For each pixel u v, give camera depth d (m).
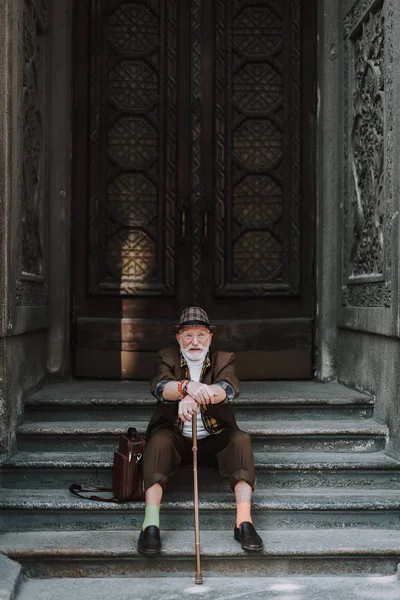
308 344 5.90
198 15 5.94
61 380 5.77
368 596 3.57
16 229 4.40
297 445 4.62
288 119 5.94
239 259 5.97
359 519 4.15
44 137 5.41
